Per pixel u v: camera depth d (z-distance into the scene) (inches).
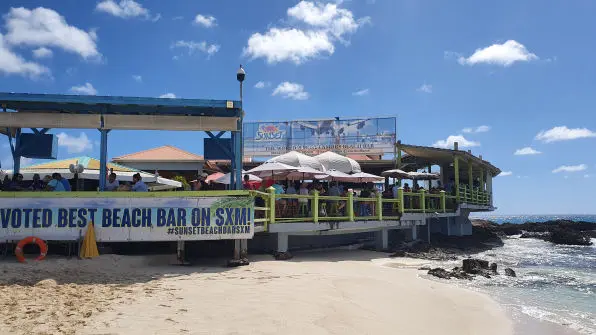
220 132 516.7
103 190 482.6
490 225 1847.9
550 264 753.0
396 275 504.1
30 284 331.9
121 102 484.1
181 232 450.3
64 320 240.4
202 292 328.8
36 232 428.1
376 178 780.0
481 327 324.5
